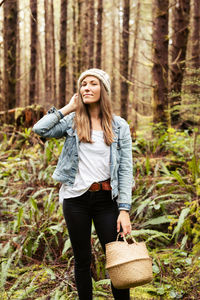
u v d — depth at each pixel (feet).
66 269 8.65
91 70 6.40
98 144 6.23
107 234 6.23
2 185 13.12
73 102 6.51
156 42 16.89
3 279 7.91
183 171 13.10
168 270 8.41
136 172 13.05
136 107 41.50
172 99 17.98
